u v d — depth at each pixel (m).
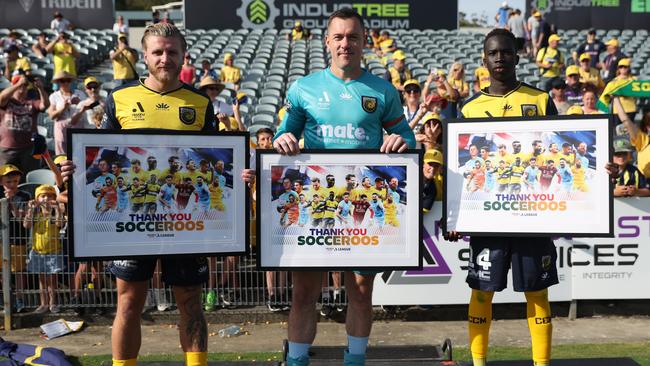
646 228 6.36
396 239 3.86
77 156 3.60
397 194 3.84
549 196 3.93
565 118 3.90
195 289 3.87
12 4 20.33
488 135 4.01
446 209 4.08
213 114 3.94
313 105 3.88
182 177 3.73
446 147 4.07
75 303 6.33
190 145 3.74
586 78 12.81
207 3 21.66
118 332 3.79
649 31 21.69
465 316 6.50
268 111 12.00
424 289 6.38
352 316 4.05
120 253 3.67
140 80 3.92
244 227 3.83
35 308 6.36
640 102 13.34
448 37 20.84
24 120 8.45
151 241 3.71
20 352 5.21
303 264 3.84
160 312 6.34
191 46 19.58
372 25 21.61
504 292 6.38
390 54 17.64
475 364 4.26
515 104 4.12
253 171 3.79
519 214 3.98
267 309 6.46
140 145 3.68
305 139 4.00
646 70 17.08
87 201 3.62
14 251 6.23
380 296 6.37
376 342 5.84
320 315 6.43
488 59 4.16
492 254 4.09
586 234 3.88
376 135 3.92
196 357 3.84
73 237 3.60
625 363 4.63
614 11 21.78
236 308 6.48
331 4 21.56
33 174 7.83
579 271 6.39
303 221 3.83
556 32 20.02
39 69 15.09
